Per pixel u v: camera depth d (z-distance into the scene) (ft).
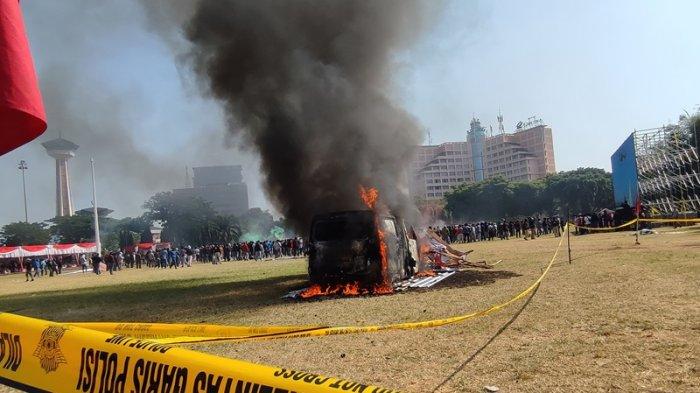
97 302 44.70
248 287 49.03
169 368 6.40
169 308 36.73
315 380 5.70
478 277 41.09
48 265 133.28
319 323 25.38
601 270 37.17
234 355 19.15
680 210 125.18
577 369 14.62
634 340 17.26
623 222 111.14
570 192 292.20
